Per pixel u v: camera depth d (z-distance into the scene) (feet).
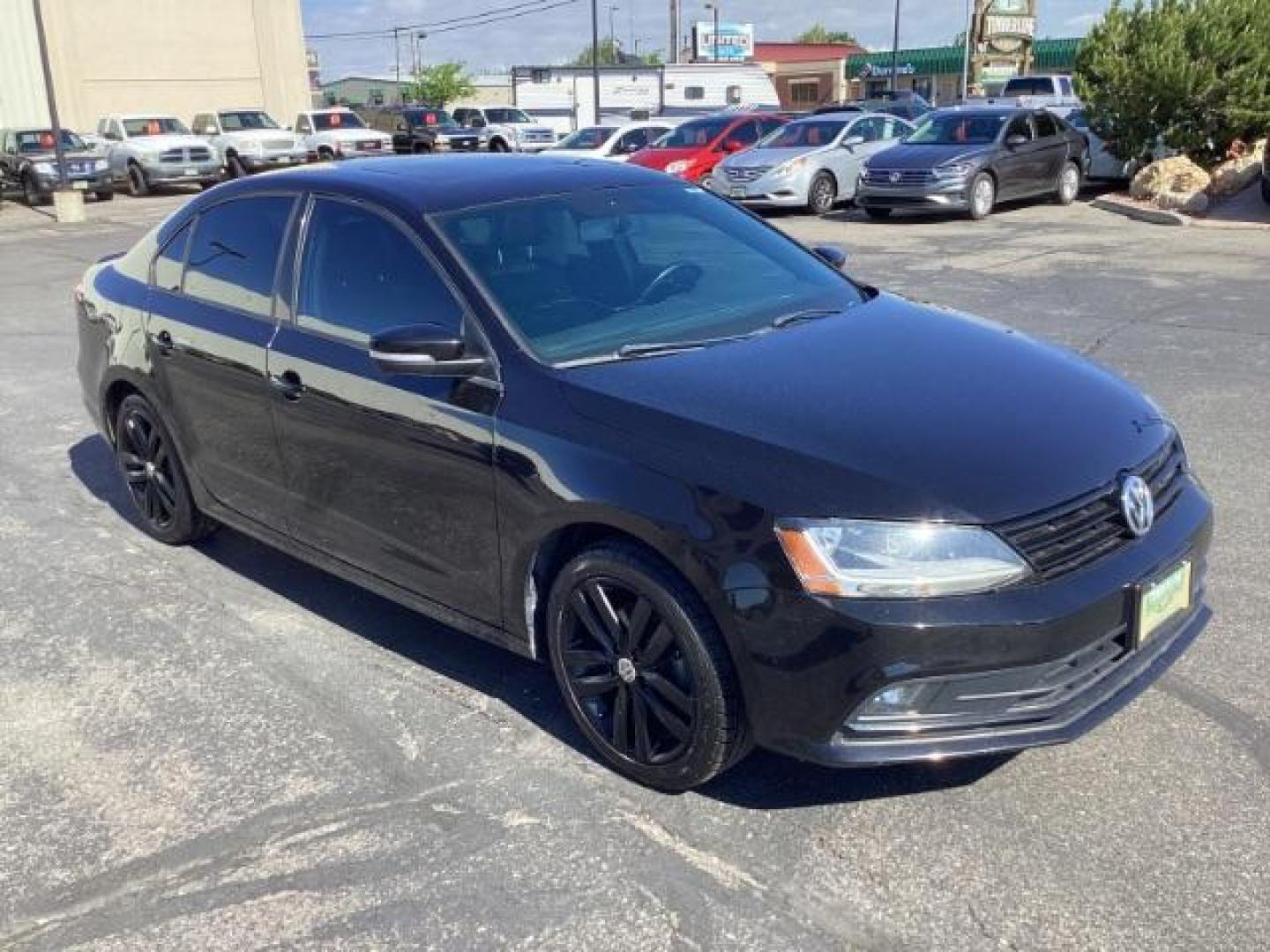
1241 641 13.17
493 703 12.67
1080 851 9.79
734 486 9.73
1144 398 12.01
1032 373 11.76
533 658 11.76
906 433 10.16
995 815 10.32
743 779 11.06
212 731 12.30
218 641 14.38
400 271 12.76
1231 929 8.84
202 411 15.29
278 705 12.78
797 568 9.36
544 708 12.54
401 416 12.12
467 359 11.62
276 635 14.52
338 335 13.20
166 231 16.61
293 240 14.06
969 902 9.25
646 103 133.28
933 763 11.12
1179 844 9.82
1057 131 59.77
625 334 12.20
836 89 228.84
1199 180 54.49
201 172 90.07
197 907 9.60
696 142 67.41
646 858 9.98
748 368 11.35
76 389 27.81
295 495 14.07
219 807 10.95
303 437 13.55
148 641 14.44
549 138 122.01
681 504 9.90
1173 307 32.22
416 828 10.52
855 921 9.10
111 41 114.11
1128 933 8.84
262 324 14.17
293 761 11.68
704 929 9.08
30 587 16.17
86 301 17.97
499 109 127.44
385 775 11.38
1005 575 9.29
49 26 110.22
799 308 13.38
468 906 9.46
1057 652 9.37
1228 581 14.73
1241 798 10.39
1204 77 57.57
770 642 9.52
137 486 17.69
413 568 12.72
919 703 9.39
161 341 15.72
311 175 14.43
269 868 10.05
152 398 16.25
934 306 14.47
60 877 10.05
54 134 74.08
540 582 11.47
